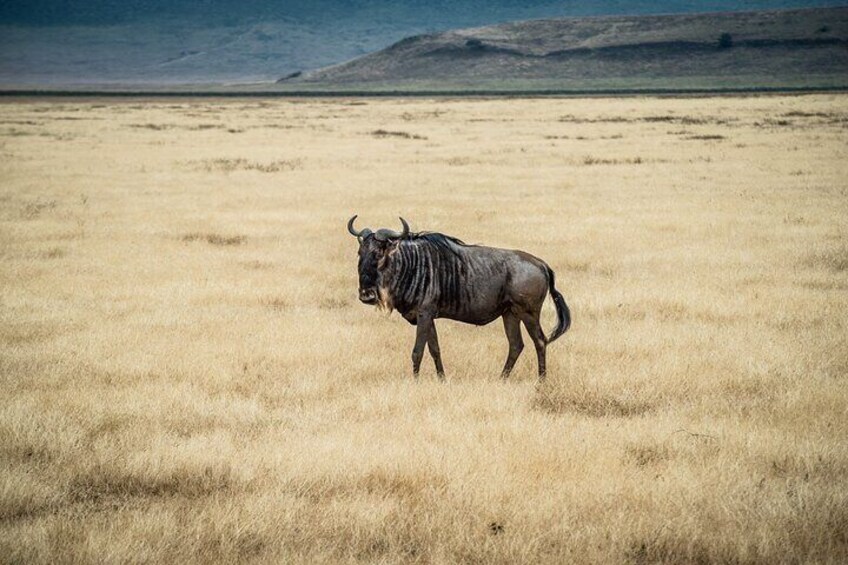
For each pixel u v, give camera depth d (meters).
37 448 20.47
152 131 153.75
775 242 49.81
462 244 26.05
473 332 32.62
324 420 22.88
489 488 18.20
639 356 28.95
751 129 142.38
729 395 24.92
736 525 16.70
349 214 60.00
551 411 24.00
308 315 35.06
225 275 42.31
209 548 15.83
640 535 16.22
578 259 44.75
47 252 47.53
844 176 81.31
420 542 16.22
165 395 24.62
